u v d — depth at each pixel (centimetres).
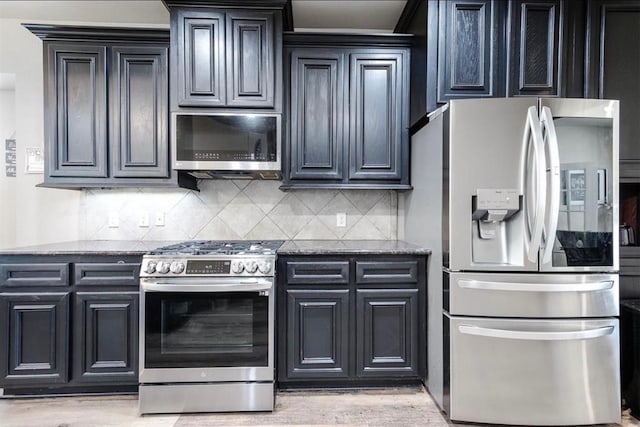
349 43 241
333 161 244
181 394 196
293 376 211
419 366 215
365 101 244
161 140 236
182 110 228
